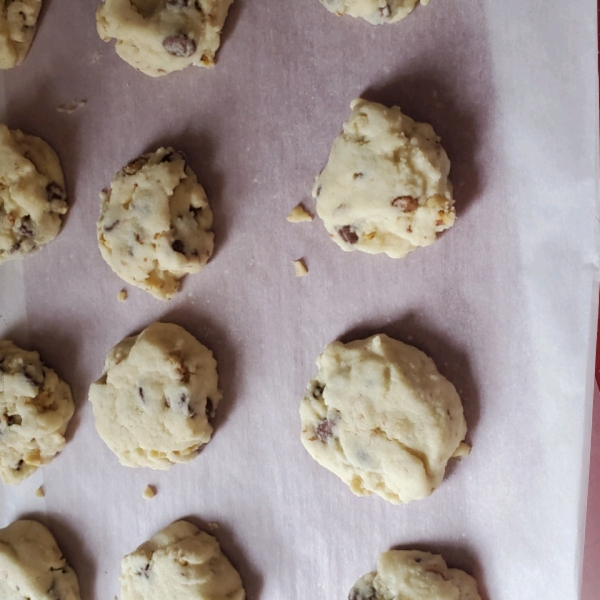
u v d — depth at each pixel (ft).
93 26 1.28
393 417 1.12
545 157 1.08
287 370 1.22
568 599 1.08
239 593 1.24
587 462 1.07
